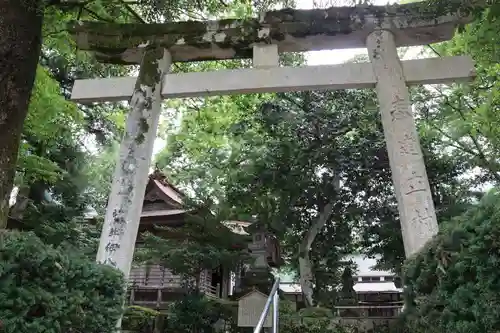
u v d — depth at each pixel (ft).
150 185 48.44
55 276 10.42
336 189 37.91
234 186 38.14
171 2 22.21
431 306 10.20
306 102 38.65
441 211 35.88
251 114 40.63
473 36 23.12
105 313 11.93
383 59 19.45
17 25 16.53
